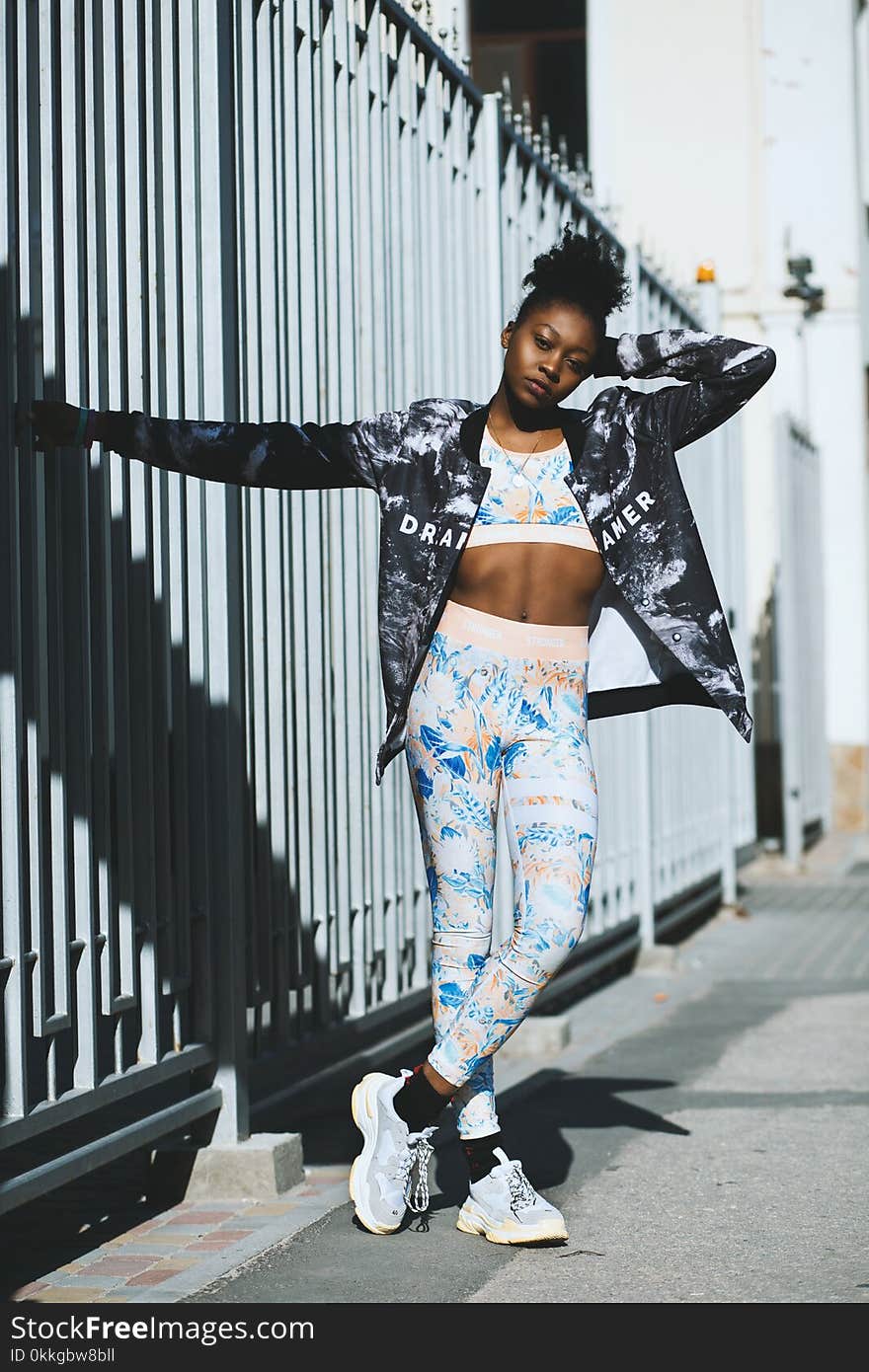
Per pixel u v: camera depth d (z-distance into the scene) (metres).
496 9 15.65
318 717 4.95
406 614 3.65
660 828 9.00
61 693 3.62
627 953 8.55
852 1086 5.77
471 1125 3.94
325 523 5.05
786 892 12.18
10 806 3.42
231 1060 4.35
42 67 3.63
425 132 5.95
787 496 13.38
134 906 3.99
